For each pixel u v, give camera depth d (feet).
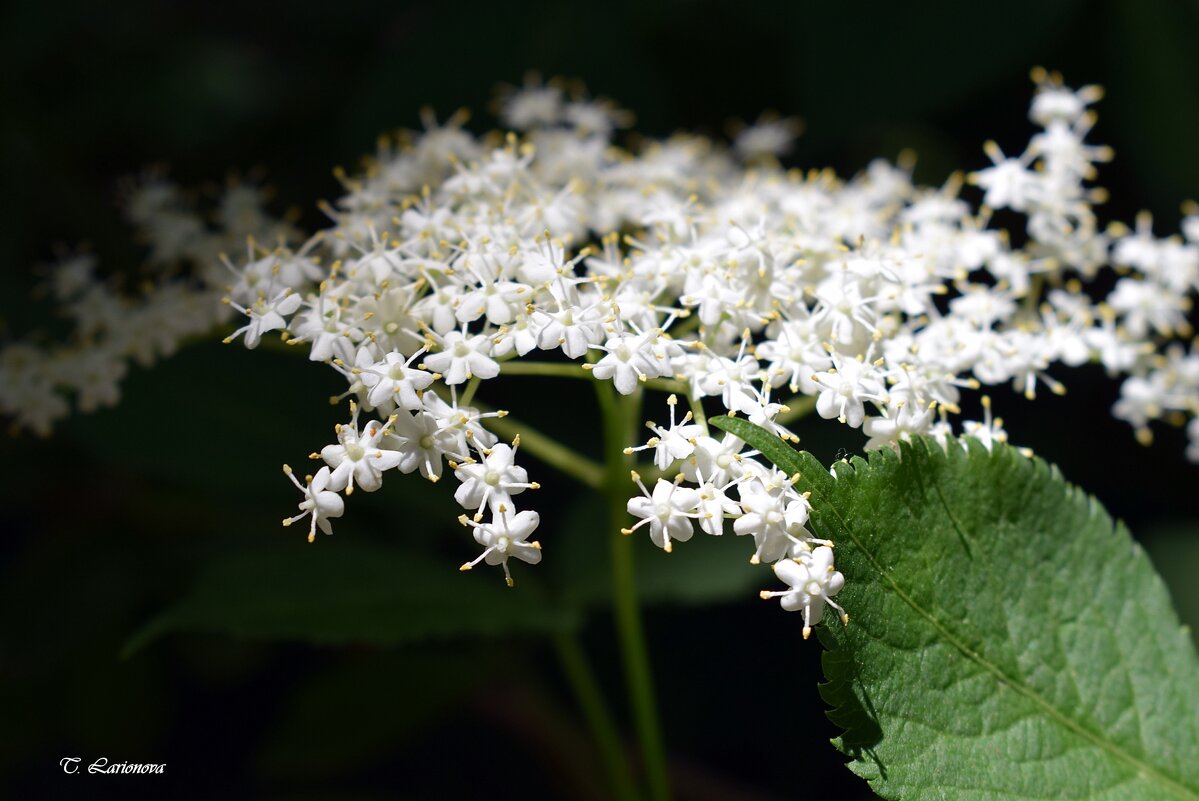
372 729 1.09
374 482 0.80
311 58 1.37
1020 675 0.83
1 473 1.11
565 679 1.25
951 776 0.80
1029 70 1.22
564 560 1.03
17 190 1.17
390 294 0.84
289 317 0.90
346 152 1.13
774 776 1.18
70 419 1.01
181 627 0.91
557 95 1.07
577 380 1.12
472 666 1.11
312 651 1.24
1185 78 1.10
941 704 0.81
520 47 1.15
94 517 1.15
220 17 1.41
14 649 1.09
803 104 1.12
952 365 0.87
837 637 0.79
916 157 1.26
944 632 0.82
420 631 0.96
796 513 0.79
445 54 1.14
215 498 1.12
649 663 1.23
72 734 1.11
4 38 1.19
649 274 0.87
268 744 1.09
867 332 0.86
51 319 1.02
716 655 1.22
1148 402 0.97
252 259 0.88
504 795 1.21
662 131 1.17
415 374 0.81
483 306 0.83
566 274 0.84
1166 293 0.97
